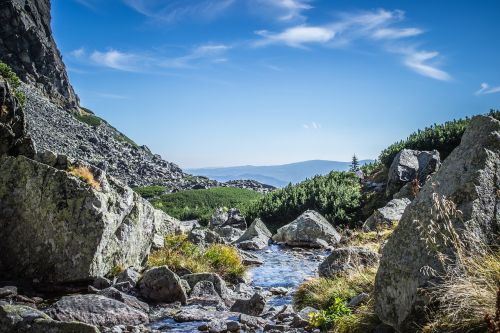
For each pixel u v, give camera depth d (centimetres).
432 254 626
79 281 1301
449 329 546
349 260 1245
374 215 2430
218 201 6612
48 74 14112
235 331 922
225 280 1595
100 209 1354
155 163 13275
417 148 3456
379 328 704
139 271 1495
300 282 1592
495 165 674
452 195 666
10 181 1388
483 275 580
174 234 2320
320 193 3359
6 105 1489
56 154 1505
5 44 12925
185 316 1047
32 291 1245
